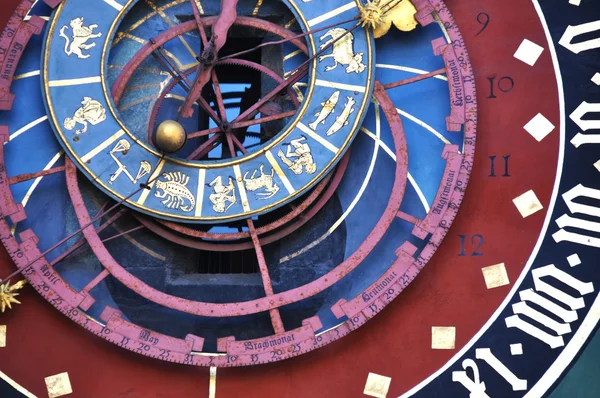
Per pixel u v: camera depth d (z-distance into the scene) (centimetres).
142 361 834
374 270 848
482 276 842
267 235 852
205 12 896
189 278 867
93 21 848
